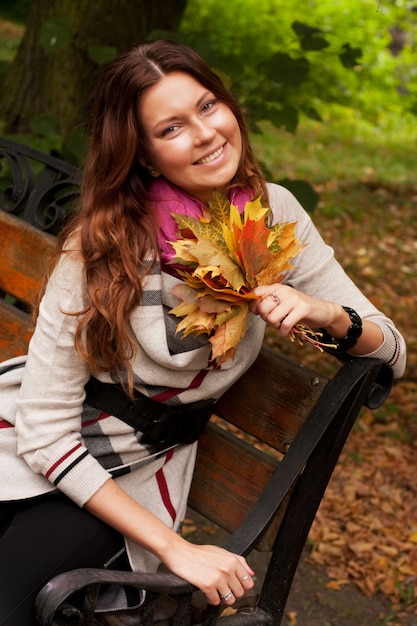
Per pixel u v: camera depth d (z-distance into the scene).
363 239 8.76
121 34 4.87
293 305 1.79
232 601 1.79
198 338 1.93
